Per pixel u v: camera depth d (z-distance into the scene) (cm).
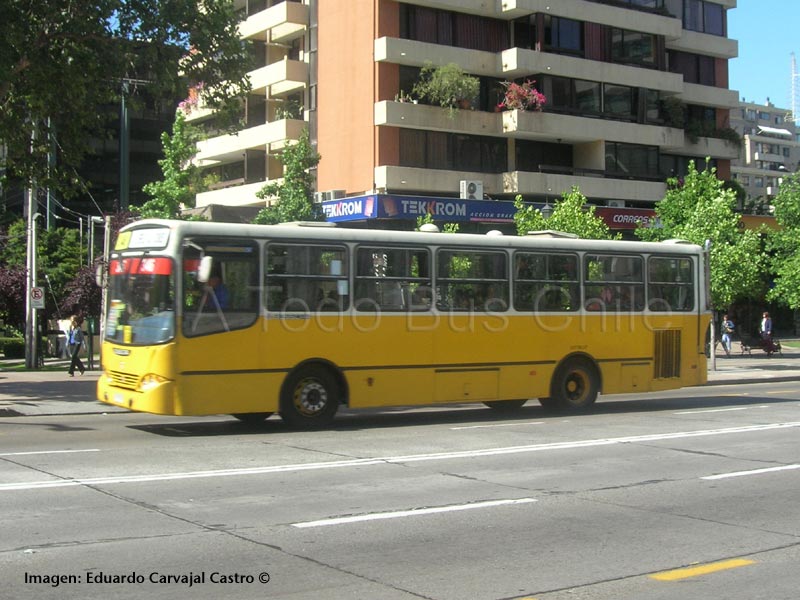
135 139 6306
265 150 4459
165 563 657
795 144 13538
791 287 3422
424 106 3797
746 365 3275
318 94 4081
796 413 1747
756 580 635
